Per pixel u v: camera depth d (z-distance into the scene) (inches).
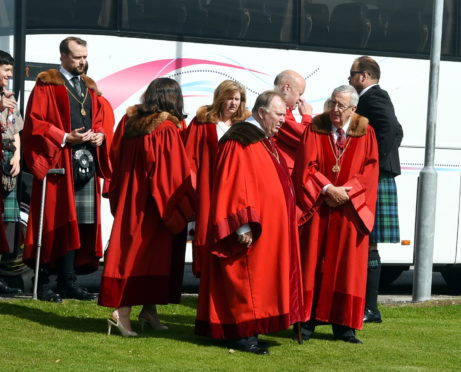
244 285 1050.1
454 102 1712.6
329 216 1124.5
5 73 1298.0
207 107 1257.4
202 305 1072.8
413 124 1691.7
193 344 1085.1
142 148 1099.9
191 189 1102.4
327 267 1122.7
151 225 1106.7
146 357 1006.4
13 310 1240.2
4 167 1344.7
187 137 1248.8
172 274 1141.1
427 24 1701.5
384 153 1291.8
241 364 995.3
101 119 1346.0
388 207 1315.2
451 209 1705.2
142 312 1161.4
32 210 1333.7
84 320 1200.8
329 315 1123.9
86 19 1528.1
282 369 982.4
